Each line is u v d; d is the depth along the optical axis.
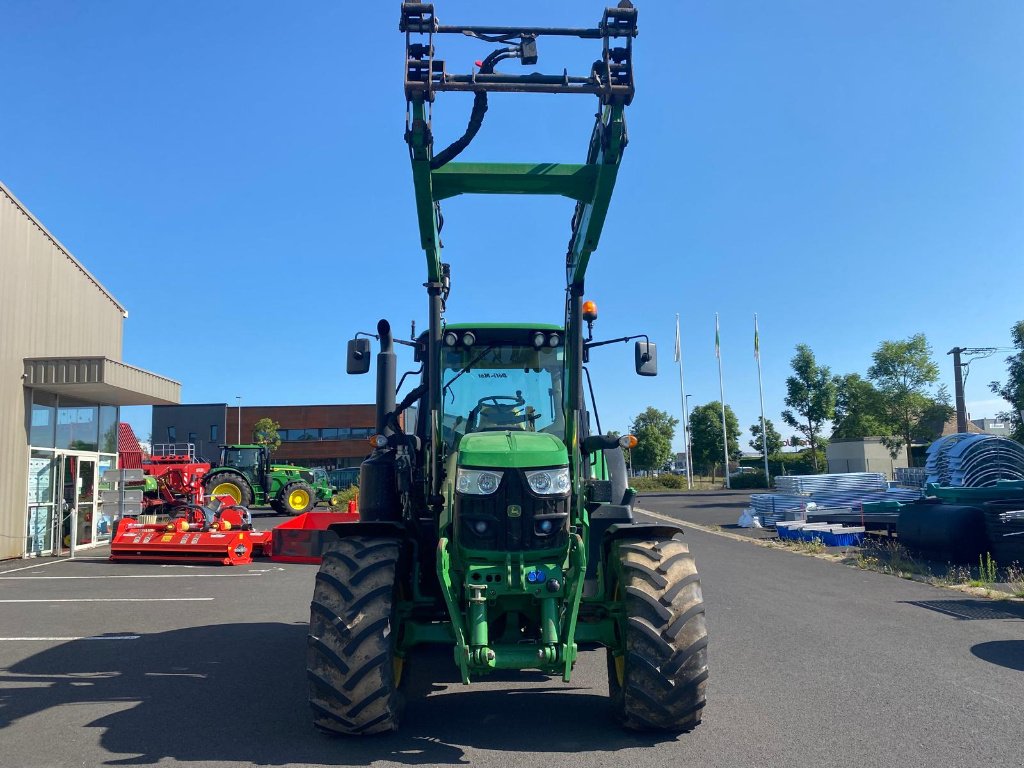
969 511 11.99
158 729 4.96
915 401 40.62
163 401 17.86
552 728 4.89
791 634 7.57
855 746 4.54
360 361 6.18
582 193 5.57
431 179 5.44
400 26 4.92
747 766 4.23
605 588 5.25
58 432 16.27
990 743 4.58
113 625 8.55
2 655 7.12
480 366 6.02
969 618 8.29
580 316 5.49
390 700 4.50
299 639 7.79
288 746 4.60
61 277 16.53
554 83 4.98
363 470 6.05
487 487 4.59
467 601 4.52
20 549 14.93
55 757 4.46
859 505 17.08
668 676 4.43
